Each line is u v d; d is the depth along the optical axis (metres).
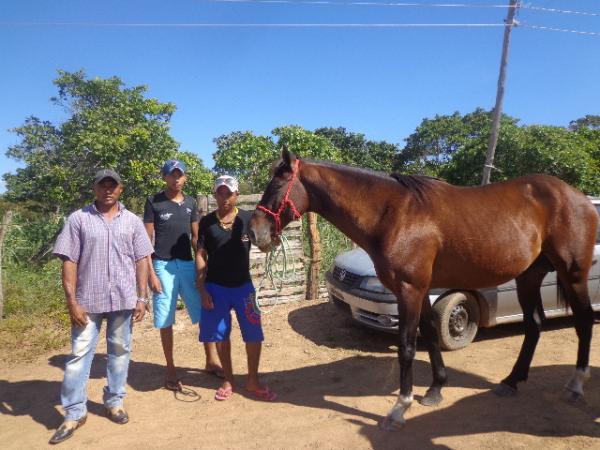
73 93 11.93
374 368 4.41
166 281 3.98
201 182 12.48
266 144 17.45
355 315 5.05
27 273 7.84
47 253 9.15
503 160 13.62
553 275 5.22
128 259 3.28
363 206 3.31
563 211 3.56
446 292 4.71
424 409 3.51
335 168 3.42
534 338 3.86
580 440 3.04
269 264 5.04
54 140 11.64
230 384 3.84
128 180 10.96
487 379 4.07
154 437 3.20
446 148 26.86
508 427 3.21
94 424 3.39
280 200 3.33
